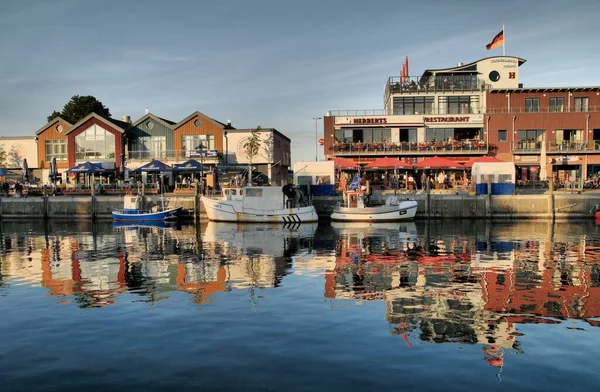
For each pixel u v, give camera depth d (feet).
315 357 33.88
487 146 191.31
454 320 42.39
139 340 37.50
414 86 199.93
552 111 195.21
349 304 47.50
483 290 53.57
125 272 65.46
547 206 141.90
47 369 32.40
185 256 78.84
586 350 35.37
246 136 191.42
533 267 67.36
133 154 196.65
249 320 42.24
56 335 38.86
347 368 32.07
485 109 196.95
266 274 62.90
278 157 203.31
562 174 194.49
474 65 203.41
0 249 89.61
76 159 197.77
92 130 196.44
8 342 37.35
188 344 36.50
